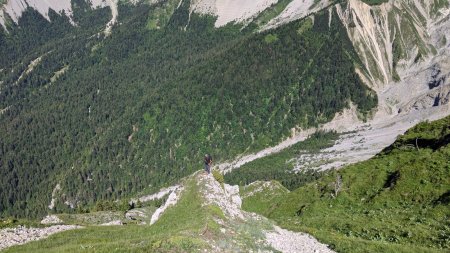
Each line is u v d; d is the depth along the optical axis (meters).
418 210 66.38
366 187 81.00
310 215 77.25
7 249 50.00
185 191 59.28
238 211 57.81
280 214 85.88
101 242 49.78
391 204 71.81
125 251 39.78
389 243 53.66
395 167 84.12
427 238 55.56
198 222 47.09
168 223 52.53
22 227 60.62
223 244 41.66
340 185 83.25
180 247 38.97
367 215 69.25
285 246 48.59
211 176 62.22
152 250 38.62
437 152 80.94
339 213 74.38
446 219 60.94
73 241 52.75
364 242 52.97
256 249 43.88
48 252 44.69
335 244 52.06
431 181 72.69
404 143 94.56
